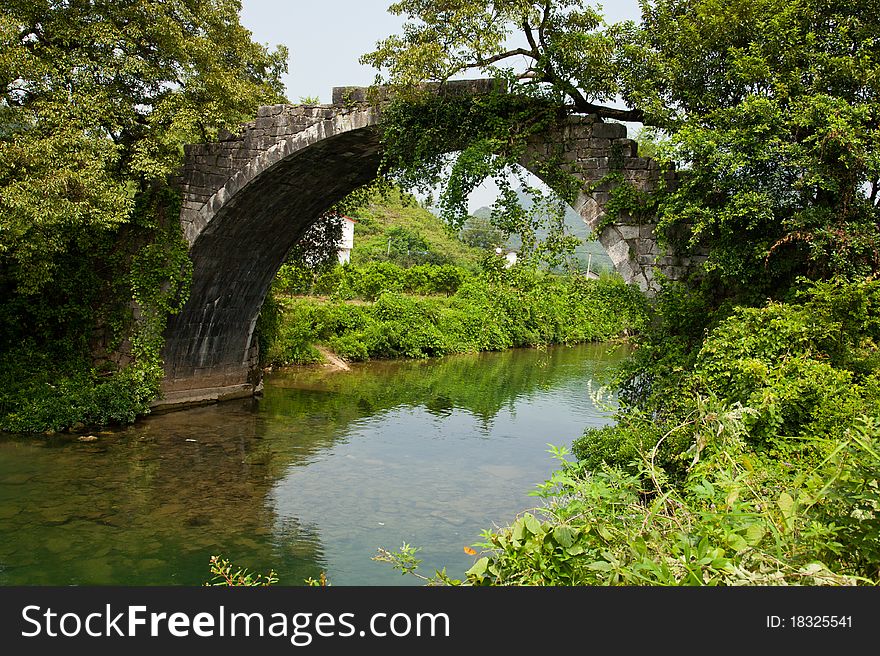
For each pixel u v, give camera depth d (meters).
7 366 16.42
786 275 10.63
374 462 14.84
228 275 19.55
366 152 17.08
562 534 3.96
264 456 15.02
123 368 17.88
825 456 5.40
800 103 9.58
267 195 17.75
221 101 17.55
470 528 11.07
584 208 12.94
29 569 9.14
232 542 10.34
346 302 36.44
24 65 14.41
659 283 11.73
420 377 27.20
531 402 22.58
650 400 10.96
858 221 9.73
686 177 10.93
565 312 39.50
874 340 9.29
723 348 9.43
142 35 16.23
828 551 3.74
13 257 15.98
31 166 13.76
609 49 12.08
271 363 26.53
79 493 12.16
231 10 18.22
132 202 15.58
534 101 13.05
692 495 5.05
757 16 10.45
